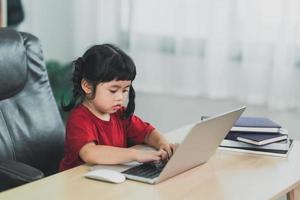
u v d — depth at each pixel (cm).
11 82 186
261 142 171
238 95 297
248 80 291
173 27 306
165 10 306
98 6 322
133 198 130
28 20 332
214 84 300
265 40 283
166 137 193
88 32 328
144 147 185
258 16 282
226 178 147
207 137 149
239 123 181
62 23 333
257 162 164
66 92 303
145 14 311
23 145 187
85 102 177
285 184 143
